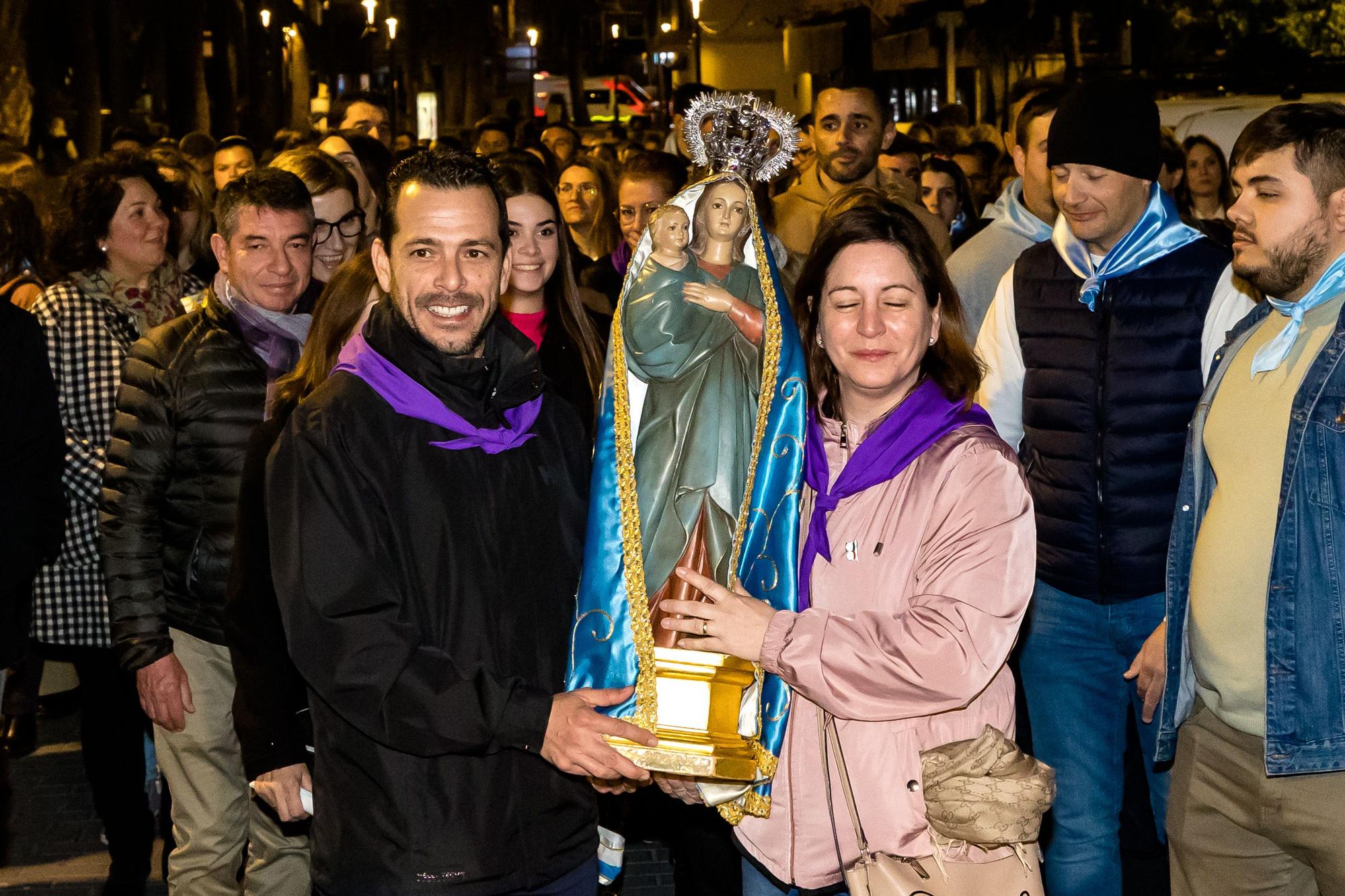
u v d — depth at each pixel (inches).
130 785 183.0
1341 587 114.3
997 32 784.9
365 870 104.7
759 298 112.4
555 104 1397.6
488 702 101.2
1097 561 152.9
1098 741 155.7
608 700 104.2
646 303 110.0
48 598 178.4
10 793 219.8
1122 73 625.3
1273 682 116.3
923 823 105.5
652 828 205.0
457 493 106.6
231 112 989.2
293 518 103.3
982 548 104.0
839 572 109.1
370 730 101.4
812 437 112.7
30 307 193.9
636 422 113.2
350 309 124.9
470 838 104.6
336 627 101.8
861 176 227.8
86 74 704.4
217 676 153.7
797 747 111.5
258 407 151.7
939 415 108.0
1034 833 104.6
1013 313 159.2
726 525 110.5
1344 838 117.1
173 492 153.1
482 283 105.0
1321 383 115.1
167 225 192.2
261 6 1101.1
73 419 181.2
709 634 104.9
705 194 111.7
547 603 110.7
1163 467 150.7
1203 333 148.7
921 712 103.3
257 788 125.3
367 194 231.1
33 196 270.8
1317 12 706.2
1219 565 122.0
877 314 105.7
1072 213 151.3
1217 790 128.0
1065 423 153.7
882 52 826.8
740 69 1002.7
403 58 1539.1
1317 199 116.1
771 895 118.0
